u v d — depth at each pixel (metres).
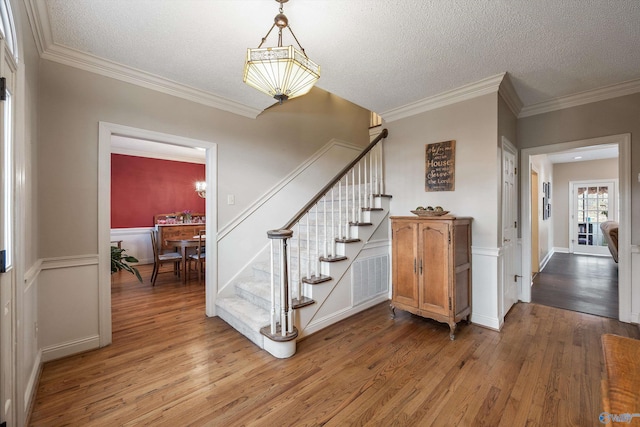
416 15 1.91
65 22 1.95
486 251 2.88
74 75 2.37
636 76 2.77
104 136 2.51
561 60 2.48
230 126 3.36
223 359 2.26
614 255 4.39
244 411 1.68
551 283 4.56
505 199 3.15
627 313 2.95
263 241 3.66
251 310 2.81
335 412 1.67
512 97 3.22
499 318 2.82
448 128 3.18
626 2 1.78
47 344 2.22
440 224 2.69
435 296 2.72
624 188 2.96
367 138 5.35
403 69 2.65
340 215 3.11
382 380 1.97
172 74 2.70
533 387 1.88
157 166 6.41
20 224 1.52
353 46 2.27
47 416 1.63
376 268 3.52
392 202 3.72
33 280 1.97
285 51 1.61
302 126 4.18
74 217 2.36
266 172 3.72
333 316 2.93
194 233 6.20
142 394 1.83
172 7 1.82
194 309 3.40
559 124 3.37
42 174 2.21
